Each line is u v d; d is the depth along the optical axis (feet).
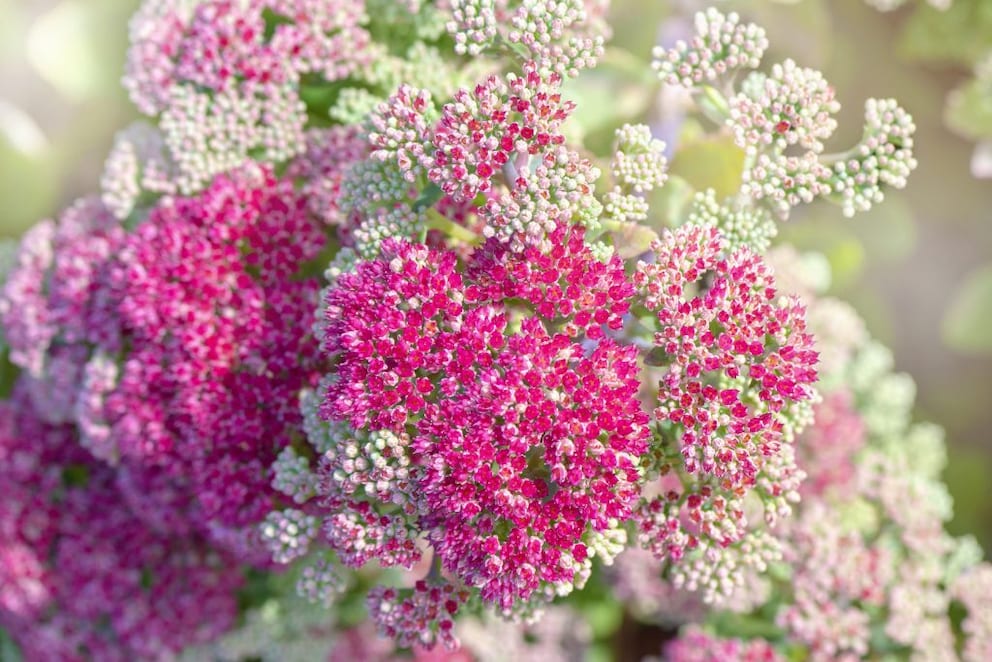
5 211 1.94
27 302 1.56
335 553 1.32
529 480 1.17
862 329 1.73
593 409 1.16
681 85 1.27
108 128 1.94
